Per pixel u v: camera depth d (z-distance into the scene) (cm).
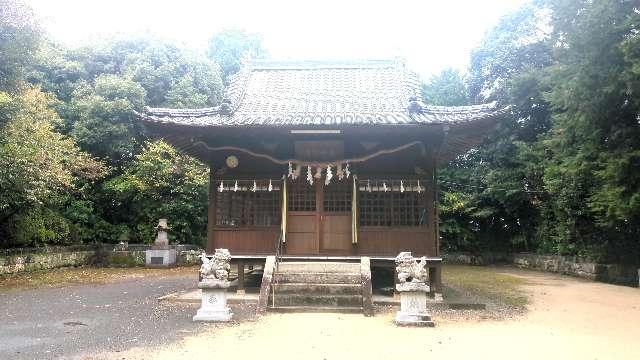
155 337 855
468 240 3052
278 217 1404
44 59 2647
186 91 2912
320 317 1059
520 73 2611
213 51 4094
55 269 2127
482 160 2989
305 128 1318
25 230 1992
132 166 2592
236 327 948
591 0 1460
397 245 1364
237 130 1332
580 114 1505
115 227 2627
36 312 1111
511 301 1360
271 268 1252
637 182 1439
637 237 1848
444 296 1416
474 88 3216
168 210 2583
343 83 1711
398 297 1286
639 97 1351
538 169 2392
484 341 849
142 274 2105
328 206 1428
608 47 1395
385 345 808
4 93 1576
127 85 2606
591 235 2073
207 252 1387
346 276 1229
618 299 1422
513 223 2959
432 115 1348
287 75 1783
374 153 1369
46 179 1770
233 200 1416
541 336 898
